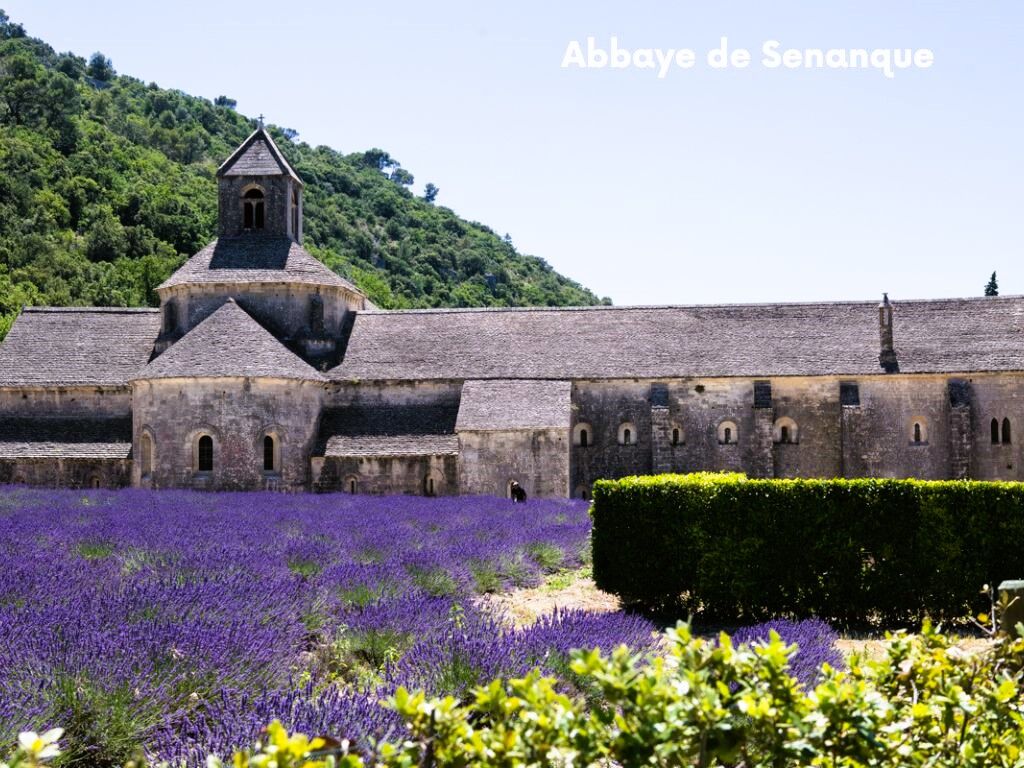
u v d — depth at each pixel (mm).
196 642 10633
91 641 10219
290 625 13047
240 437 47531
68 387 52156
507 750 5238
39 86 148125
